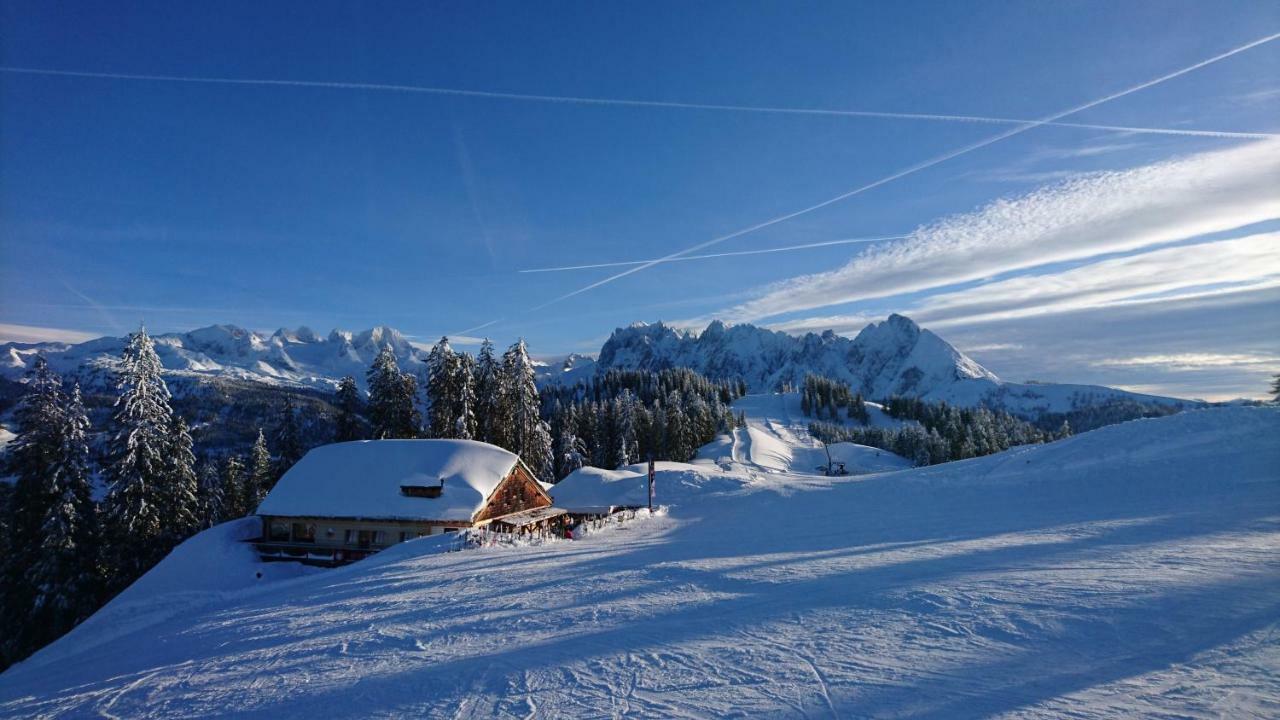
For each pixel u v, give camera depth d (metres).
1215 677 5.51
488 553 23.16
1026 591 9.12
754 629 8.55
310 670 8.88
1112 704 5.14
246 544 34.16
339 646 10.15
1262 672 5.52
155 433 36.72
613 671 7.30
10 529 31.97
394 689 7.49
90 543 33.84
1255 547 11.25
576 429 81.12
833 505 34.41
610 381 184.38
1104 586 8.94
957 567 11.80
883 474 50.75
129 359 36.34
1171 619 7.17
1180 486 22.67
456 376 52.06
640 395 165.00
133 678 10.09
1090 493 24.69
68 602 31.27
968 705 5.40
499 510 37.16
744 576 12.85
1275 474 21.38
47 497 32.72
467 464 37.41
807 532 22.94
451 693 7.11
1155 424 34.03
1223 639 6.41
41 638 30.84
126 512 34.50
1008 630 7.40
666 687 6.59
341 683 8.02
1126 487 24.30
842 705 5.67
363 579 18.73
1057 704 5.24
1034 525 18.48
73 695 9.55
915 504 29.86
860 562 13.58
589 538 31.19
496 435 53.97
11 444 32.53
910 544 16.50
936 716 5.24
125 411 35.56
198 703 8.03
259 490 53.84
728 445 108.44
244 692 8.21
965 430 118.50
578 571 16.06
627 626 9.43
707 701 6.06
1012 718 5.04
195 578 30.50
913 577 11.12
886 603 9.29
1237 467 23.23
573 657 8.03
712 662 7.27
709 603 10.55
